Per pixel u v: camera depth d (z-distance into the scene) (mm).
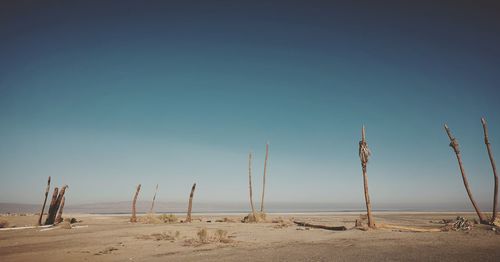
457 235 18984
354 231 23109
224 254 13516
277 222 38938
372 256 12188
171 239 19531
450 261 10656
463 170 26094
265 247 15750
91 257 13148
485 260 10719
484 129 25484
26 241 18641
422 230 22891
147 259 12539
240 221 41594
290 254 13188
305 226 31547
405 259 11312
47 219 31688
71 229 26312
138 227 28453
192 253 13977
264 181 45250
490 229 21203
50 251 14836
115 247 16078
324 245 16203
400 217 56062
